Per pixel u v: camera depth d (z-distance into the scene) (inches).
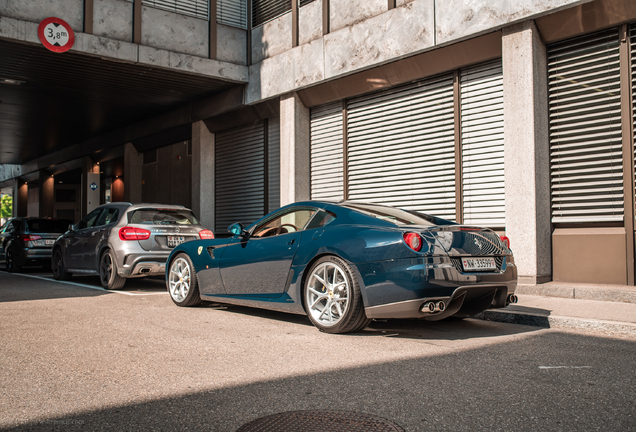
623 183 282.2
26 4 390.9
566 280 303.1
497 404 114.5
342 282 191.2
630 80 281.1
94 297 293.9
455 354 161.9
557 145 308.7
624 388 126.6
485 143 343.3
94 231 350.0
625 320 203.0
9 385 128.2
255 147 525.7
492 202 338.0
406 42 369.1
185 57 459.5
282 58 463.5
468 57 345.7
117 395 120.7
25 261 474.6
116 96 542.6
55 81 488.7
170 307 257.0
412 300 172.9
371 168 418.9
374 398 118.4
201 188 570.6
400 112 398.3
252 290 225.9
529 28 304.5
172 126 607.8
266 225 235.0
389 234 181.9
